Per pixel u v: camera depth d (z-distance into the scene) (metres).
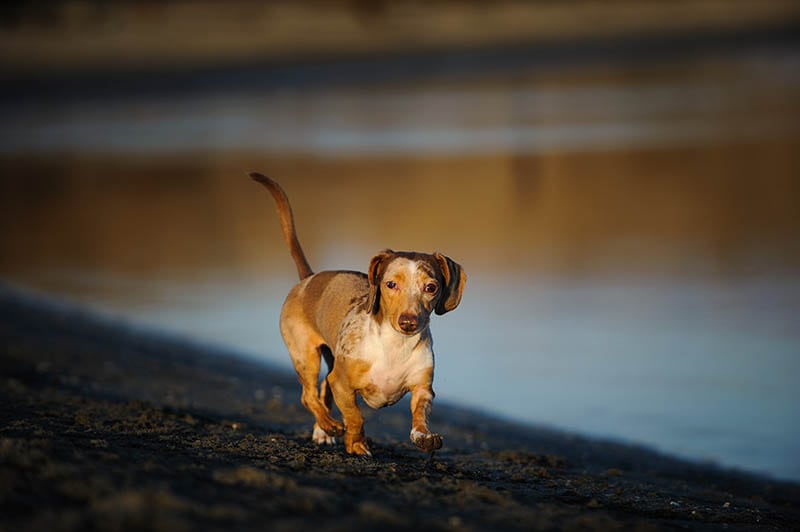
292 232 8.52
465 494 5.93
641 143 32.72
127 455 6.20
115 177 31.41
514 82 53.84
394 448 8.46
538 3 100.19
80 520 4.57
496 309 15.77
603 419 11.27
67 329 14.61
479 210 23.58
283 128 40.88
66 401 8.82
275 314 15.99
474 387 12.33
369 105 47.12
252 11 87.06
